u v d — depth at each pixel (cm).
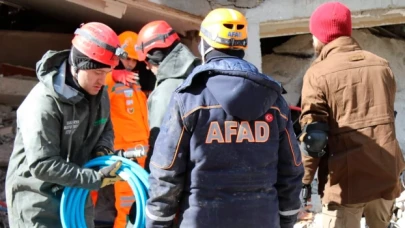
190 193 237
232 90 230
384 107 318
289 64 631
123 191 393
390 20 579
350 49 330
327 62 328
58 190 274
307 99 326
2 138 572
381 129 316
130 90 417
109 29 265
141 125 416
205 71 233
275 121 244
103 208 436
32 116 254
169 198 237
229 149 234
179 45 330
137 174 277
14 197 275
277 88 240
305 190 337
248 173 237
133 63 421
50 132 256
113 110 412
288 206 256
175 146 233
